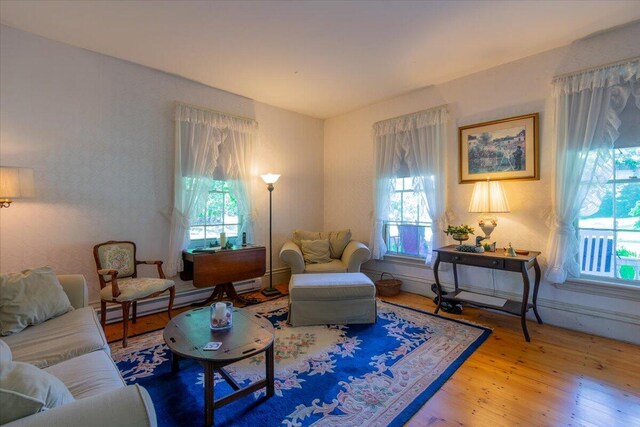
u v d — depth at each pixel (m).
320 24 2.45
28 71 2.59
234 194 3.88
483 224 3.05
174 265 3.30
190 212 3.41
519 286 3.12
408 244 4.00
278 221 4.42
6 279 1.84
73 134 2.81
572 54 2.76
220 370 1.91
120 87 3.06
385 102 4.16
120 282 2.69
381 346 2.45
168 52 2.90
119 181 3.06
